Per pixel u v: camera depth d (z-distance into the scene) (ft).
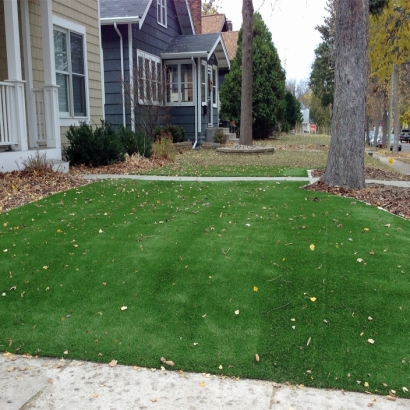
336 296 12.98
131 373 10.09
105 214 20.75
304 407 8.90
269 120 83.46
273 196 24.61
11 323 12.21
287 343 11.06
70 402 9.11
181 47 62.80
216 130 67.97
